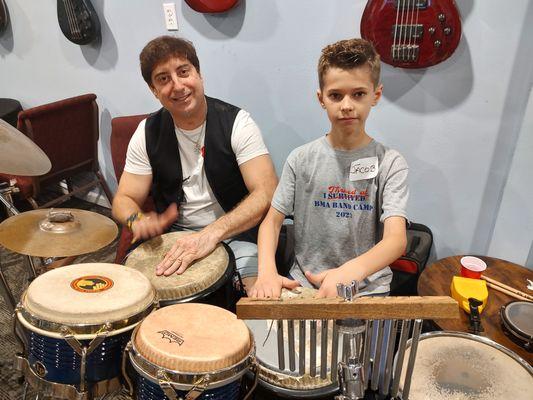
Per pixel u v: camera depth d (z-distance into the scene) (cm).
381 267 122
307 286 152
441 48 160
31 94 297
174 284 133
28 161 156
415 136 182
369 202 143
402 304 75
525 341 126
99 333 111
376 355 89
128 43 240
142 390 107
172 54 155
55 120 229
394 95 179
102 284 125
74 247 148
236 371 102
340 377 87
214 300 140
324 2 182
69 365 114
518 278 158
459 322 137
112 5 236
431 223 192
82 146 251
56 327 111
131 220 163
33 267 183
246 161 172
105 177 292
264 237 145
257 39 202
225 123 171
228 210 182
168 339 106
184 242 149
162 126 174
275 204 152
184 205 181
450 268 164
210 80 223
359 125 136
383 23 163
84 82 268
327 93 133
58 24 260
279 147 217
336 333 84
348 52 126
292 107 206
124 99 257
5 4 276
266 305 79
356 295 84
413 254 173
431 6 155
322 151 146
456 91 169
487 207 179
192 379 99
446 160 180
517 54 156
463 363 109
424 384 103
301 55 195
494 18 156
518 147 162
